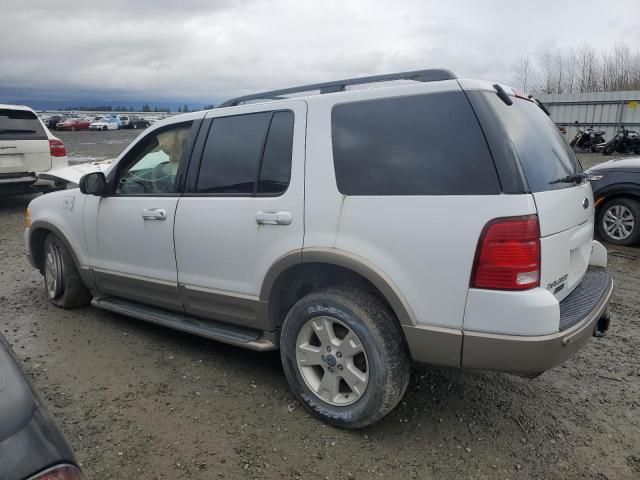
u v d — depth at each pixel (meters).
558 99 26.38
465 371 3.58
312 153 2.90
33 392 1.50
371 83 3.03
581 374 3.57
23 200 11.41
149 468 2.59
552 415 3.06
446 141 2.51
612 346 4.02
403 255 2.56
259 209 3.07
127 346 3.99
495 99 2.57
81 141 32.84
